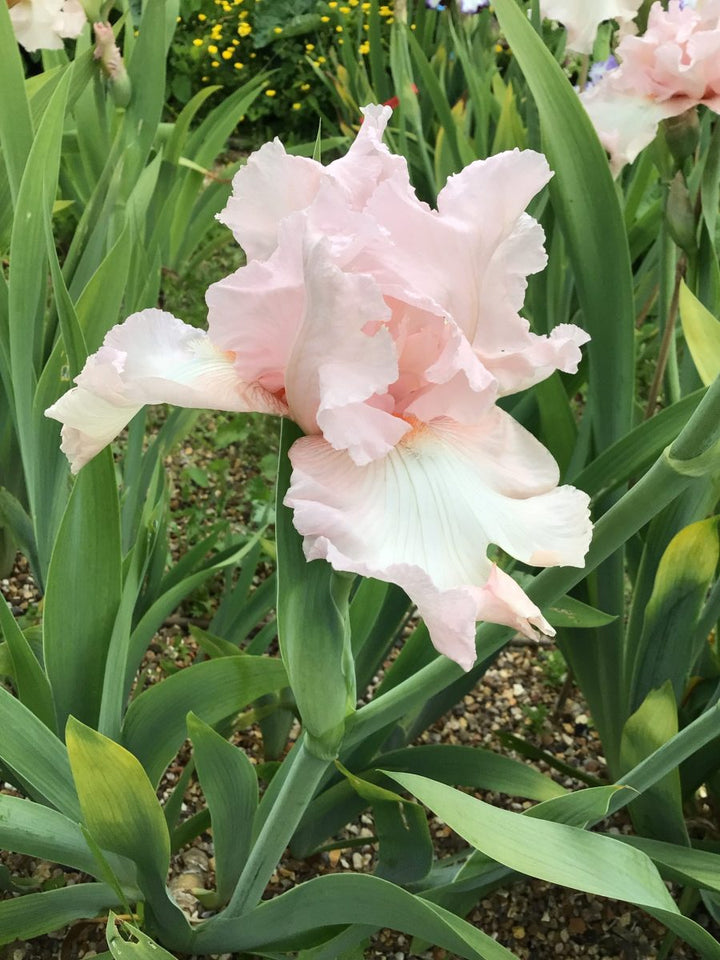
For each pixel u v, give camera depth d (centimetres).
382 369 30
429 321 32
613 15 60
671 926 44
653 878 40
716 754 56
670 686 48
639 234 80
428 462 32
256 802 49
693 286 57
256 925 46
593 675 61
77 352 47
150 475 70
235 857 52
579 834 40
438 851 63
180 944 51
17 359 53
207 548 68
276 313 31
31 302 52
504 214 32
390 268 31
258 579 85
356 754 53
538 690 77
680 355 91
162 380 31
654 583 57
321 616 35
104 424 34
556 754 71
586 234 50
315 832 57
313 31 174
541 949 58
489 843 38
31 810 45
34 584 81
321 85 176
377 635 55
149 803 43
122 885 50
